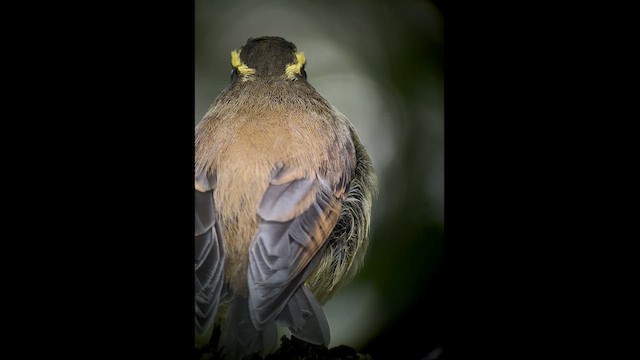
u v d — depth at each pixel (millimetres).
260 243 3176
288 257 3168
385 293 3572
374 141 3639
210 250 3191
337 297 3512
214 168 3309
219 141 3375
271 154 3328
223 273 3164
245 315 3098
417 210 3645
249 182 3266
